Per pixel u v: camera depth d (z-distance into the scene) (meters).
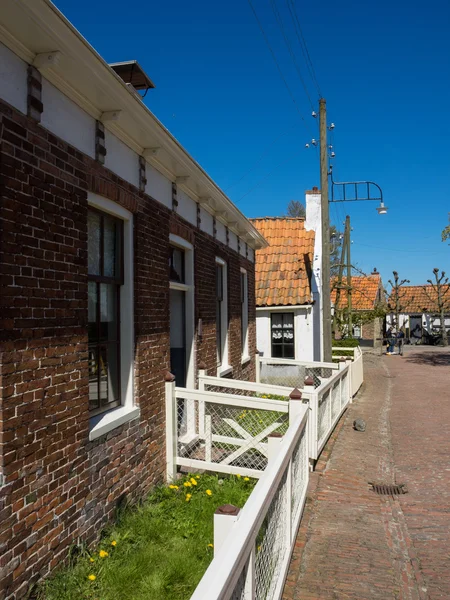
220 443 7.30
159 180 6.59
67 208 4.36
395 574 4.44
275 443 4.41
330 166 16.39
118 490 5.16
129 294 5.68
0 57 3.56
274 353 17.66
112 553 4.47
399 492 6.69
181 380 8.12
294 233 19.28
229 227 10.62
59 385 4.14
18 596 3.58
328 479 7.07
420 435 9.91
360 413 12.26
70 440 4.28
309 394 7.44
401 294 47.84
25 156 3.81
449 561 4.68
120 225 5.65
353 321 29.94
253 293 13.56
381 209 16.36
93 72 4.20
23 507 3.67
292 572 4.40
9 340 3.58
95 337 5.15
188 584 4.02
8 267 3.59
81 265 4.54
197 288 8.34
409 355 31.77
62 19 3.65
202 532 4.86
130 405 5.63
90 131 4.80
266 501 3.04
